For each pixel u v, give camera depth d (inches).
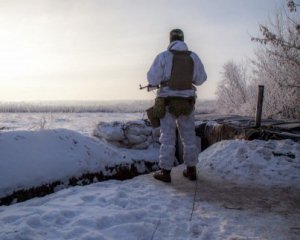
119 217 141.1
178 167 248.1
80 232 127.2
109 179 213.2
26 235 121.5
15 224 131.2
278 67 592.1
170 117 209.3
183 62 206.5
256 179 213.2
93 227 132.3
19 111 3235.7
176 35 216.2
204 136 308.2
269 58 622.8
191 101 211.3
